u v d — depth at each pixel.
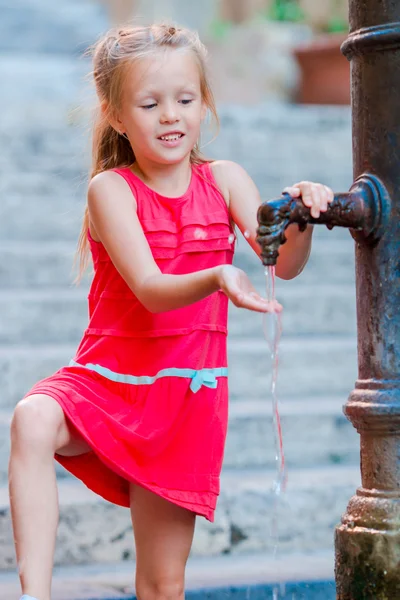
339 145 10.52
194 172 3.92
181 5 17.66
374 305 3.30
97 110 4.01
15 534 3.36
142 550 3.84
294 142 10.46
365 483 3.33
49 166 10.19
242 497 5.23
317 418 6.28
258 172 10.21
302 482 5.47
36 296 7.80
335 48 13.44
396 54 3.24
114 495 3.83
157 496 3.77
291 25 16.19
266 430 6.21
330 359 7.18
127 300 3.75
